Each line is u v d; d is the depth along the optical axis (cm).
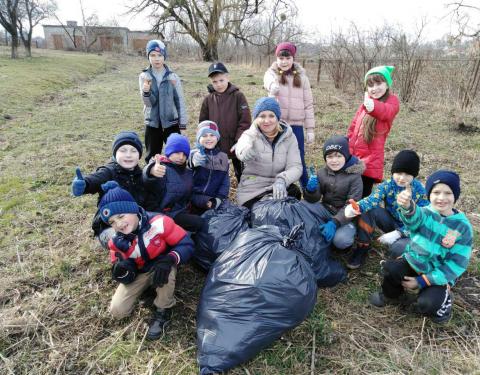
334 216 309
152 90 446
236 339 216
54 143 652
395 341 242
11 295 286
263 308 221
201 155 331
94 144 644
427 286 250
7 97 1006
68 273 310
